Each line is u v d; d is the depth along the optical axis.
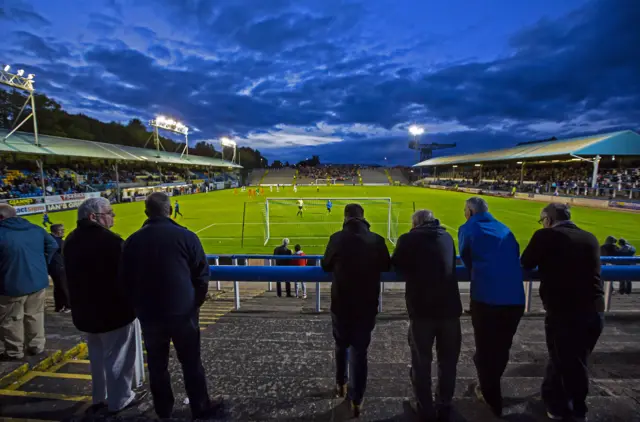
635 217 24.50
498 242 2.46
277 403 2.56
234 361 3.36
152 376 2.32
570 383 2.36
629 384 2.77
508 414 2.43
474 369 3.25
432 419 2.32
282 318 4.77
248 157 132.12
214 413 2.43
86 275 2.39
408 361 3.44
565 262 2.39
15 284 3.27
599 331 2.42
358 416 2.39
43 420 2.46
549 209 2.58
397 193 52.66
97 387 2.56
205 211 29.66
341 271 2.46
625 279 2.99
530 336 4.18
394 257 2.53
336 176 93.38
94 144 40.69
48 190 33.16
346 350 2.59
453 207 31.80
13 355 3.36
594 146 34.31
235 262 8.72
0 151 27.31
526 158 46.16
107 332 2.52
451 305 2.43
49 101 64.31
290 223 22.78
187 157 62.25
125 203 38.81
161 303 2.22
